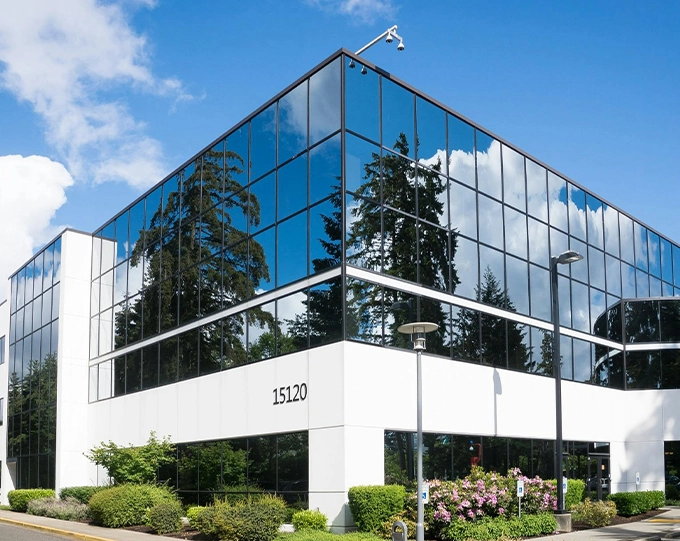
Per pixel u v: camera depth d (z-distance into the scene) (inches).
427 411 930.7
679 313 1402.6
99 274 1475.1
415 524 763.4
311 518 820.6
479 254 1065.5
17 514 1280.8
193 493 1077.8
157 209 1298.0
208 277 1125.7
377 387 872.3
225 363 1051.9
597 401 1270.9
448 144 1045.2
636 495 1106.7
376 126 937.5
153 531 906.7
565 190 1280.8
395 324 912.9
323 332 877.8
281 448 917.8
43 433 1489.9
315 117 940.0
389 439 876.0
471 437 987.9
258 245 1016.2
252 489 956.0
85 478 1422.2
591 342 1282.0
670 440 1339.8
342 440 827.4
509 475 909.2
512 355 1088.8
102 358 1419.8
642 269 1464.1
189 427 1115.9
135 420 1274.6
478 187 1085.8
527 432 1088.2
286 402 920.3
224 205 1106.7
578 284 1273.4
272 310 971.3
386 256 920.3
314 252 912.3
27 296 1672.0
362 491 789.9
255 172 1041.5
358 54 1002.1
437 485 799.7
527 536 813.9
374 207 917.2
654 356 1374.3
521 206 1167.0
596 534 850.1
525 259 1154.0
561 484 895.1
